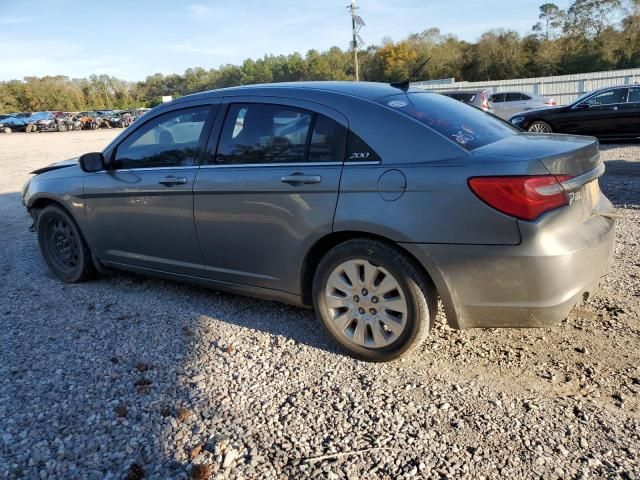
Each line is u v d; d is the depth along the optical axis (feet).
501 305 9.34
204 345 11.66
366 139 10.26
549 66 200.95
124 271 15.21
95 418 9.16
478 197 9.10
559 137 11.25
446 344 11.27
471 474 7.57
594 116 44.16
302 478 7.63
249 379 10.22
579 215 9.61
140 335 12.29
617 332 11.34
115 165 14.28
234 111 12.17
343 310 10.89
